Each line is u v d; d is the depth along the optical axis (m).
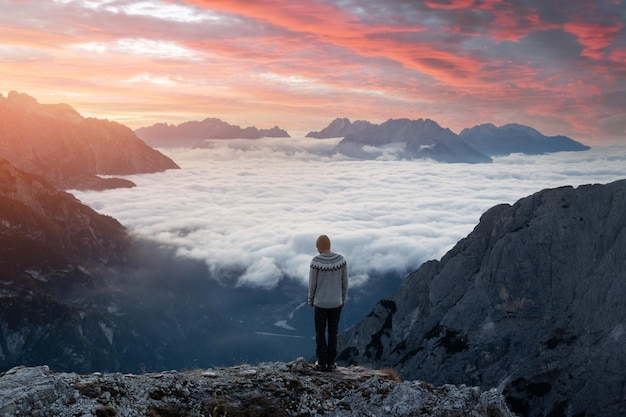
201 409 10.35
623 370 113.00
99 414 9.11
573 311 139.00
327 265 12.75
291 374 12.09
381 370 13.09
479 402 10.66
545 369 125.50
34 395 8.86
